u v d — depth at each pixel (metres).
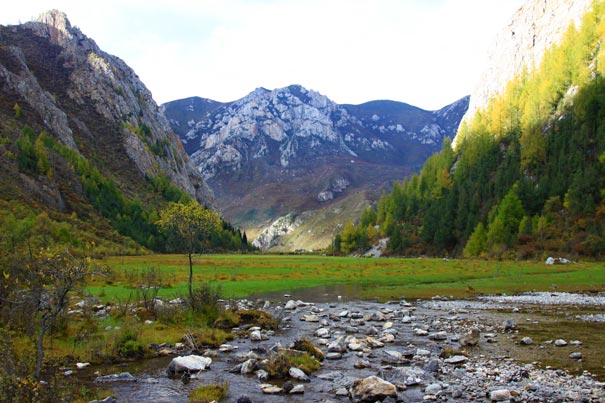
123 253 117.38
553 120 166.62
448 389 14.05
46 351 17.94
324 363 18.00
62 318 21.34
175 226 29.69
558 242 101.00
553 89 176.50
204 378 15.79
